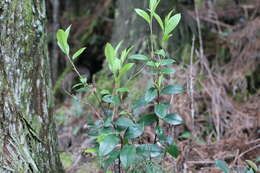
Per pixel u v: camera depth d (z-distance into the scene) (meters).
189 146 3.00
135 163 2.15
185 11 4.59
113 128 2.17
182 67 4.13
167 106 2.14
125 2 4.43
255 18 5.16
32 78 2.19
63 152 3.48
